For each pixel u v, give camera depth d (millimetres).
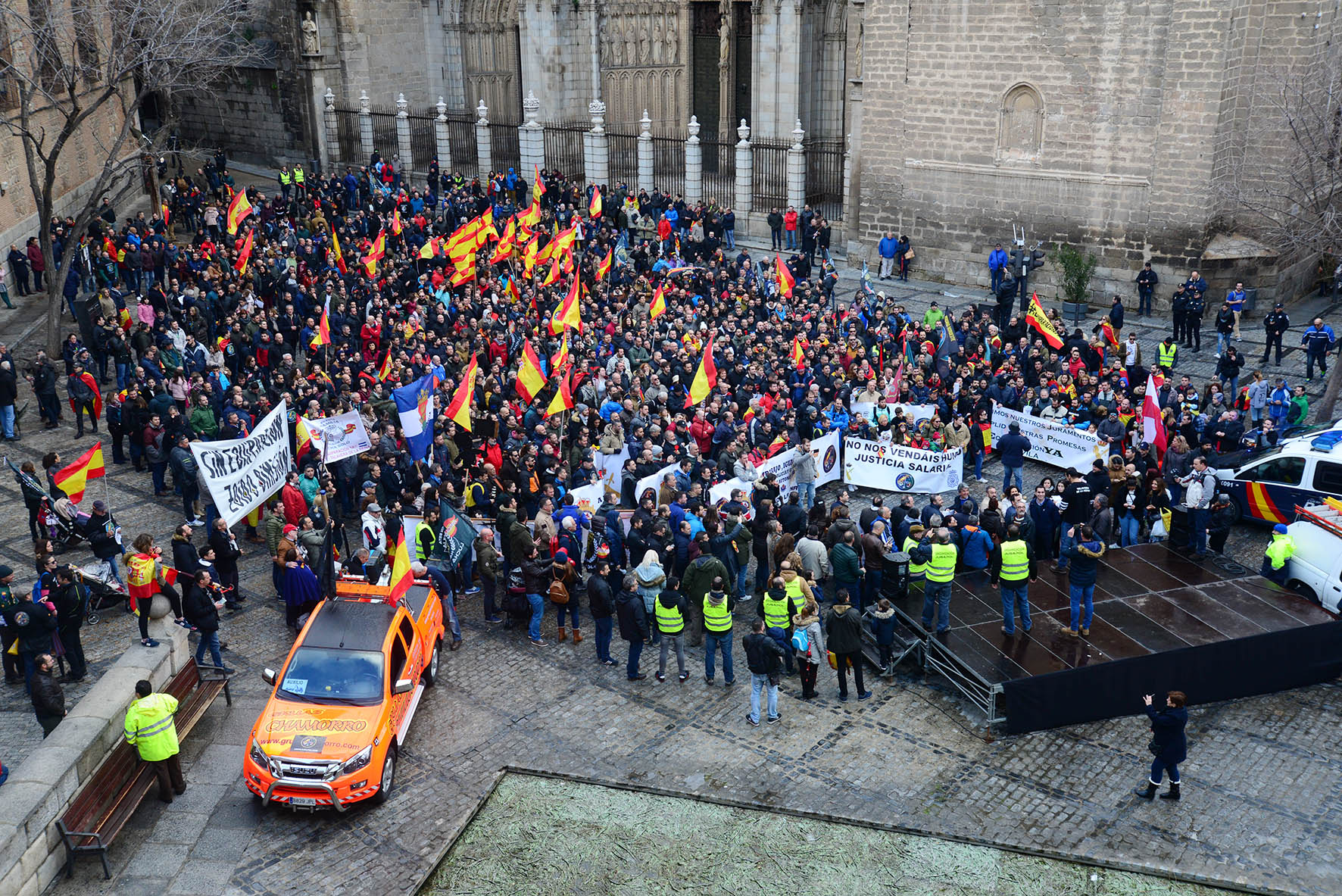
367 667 17062
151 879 15000
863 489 27422
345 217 46781
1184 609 20297
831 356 30562
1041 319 31547
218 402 26859
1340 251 33188
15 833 13852
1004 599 19391
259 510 24062
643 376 28953
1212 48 35812
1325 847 15891
